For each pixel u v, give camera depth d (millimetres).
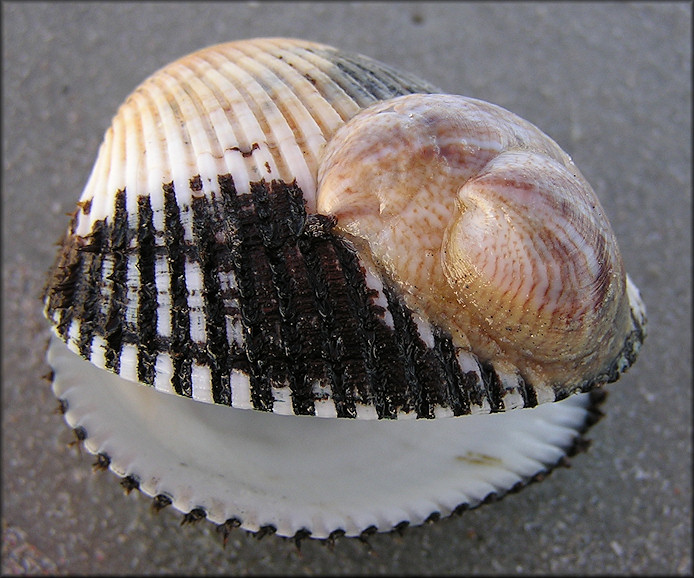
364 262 100
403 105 103
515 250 94
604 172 152
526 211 94
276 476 116
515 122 103
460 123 100
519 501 132
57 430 135
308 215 101
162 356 101
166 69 117
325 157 103
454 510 116
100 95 156
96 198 106
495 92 159
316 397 100
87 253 105
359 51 162
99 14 164
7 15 163
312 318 100
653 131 156
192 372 100
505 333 99
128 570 128
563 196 96
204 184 102
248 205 101
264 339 100
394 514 114
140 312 101
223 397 100
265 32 164
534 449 121
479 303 98
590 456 134
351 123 103
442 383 100
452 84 159
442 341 100
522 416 122
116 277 103
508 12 168
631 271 146
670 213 150
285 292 100
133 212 104
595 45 165
